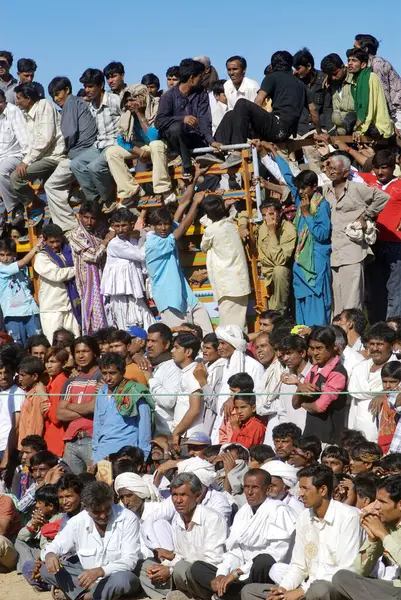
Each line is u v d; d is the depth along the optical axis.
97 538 15.34
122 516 15.45
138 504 15.98
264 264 22.45
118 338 19.41
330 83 24.52
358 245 21.67
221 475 16.64
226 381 18.83
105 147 24.25
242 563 14.62
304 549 13.78
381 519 12.94
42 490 16.52
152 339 19.72
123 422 17.77
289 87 23.25
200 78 23.41
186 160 23.09
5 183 25.67
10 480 19.25
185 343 18.78
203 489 15.57
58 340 20.91
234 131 22.94
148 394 17.55
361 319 19.45
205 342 19.16
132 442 17.72
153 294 22.86
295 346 17.45
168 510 15.93
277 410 17.69
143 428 17.72
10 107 25.83
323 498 13.67
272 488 14.89
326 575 13.58
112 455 17.05
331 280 22.00
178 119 22.97
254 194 22.86
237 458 16.45
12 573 16.89
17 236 25.98
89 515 15.45
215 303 23.61
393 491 12.81
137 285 23.11
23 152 25.58
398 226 22.17
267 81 23.38
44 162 24.91
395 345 17.44
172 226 23.08
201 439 17.45
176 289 22.62
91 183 24.30
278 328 18.84
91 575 15.00
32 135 25.03
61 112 24.69
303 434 17.11
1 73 28.38
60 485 16.09
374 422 16.73
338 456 15.06
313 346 17.09
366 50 25.33
